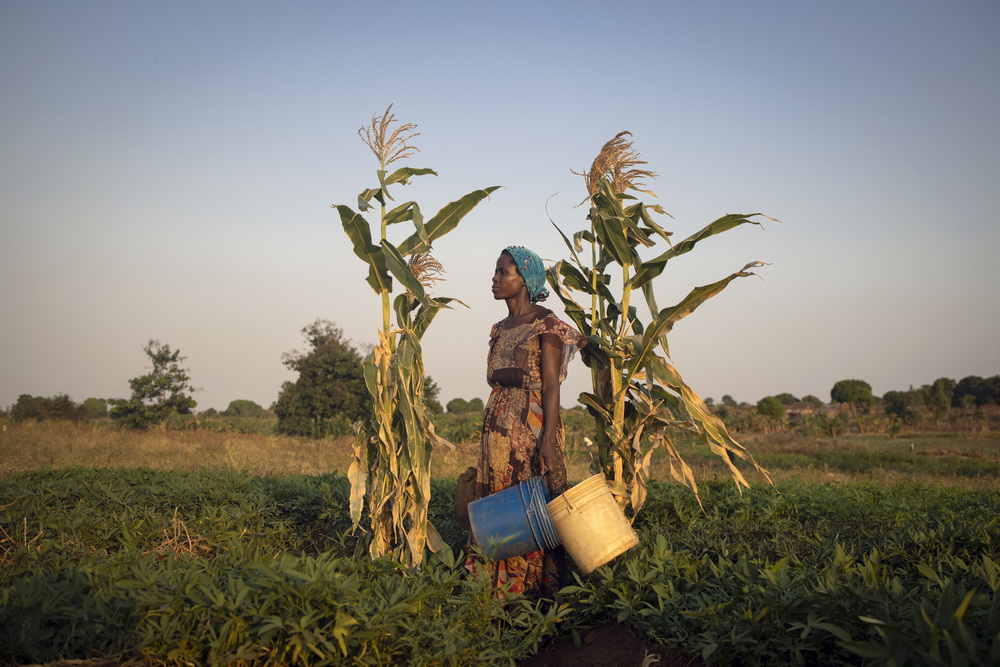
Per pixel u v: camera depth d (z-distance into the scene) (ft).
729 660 8.92
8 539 13.98
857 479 46.24
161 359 95.81
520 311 14.48
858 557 13.46
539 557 13.15
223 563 12.10
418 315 14.84
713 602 9.86
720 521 17.81
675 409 15.21
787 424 150.10
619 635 10.80
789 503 19.74
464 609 10.23
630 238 15.81
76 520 14.70
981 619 8.13
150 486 19.30
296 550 16.58
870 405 222.28
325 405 90.99
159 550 14.67
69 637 8.80
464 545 15.51
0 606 8.96
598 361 15.99
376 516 13.97
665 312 14.46
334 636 8.64
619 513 12.31
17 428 67.62
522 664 10.91
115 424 94.68
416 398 14.24
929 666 6.60
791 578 10.06
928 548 13.66
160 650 8.55
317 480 23.08
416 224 14.19
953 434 139.03
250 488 20.29
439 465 40.96
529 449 13.47
